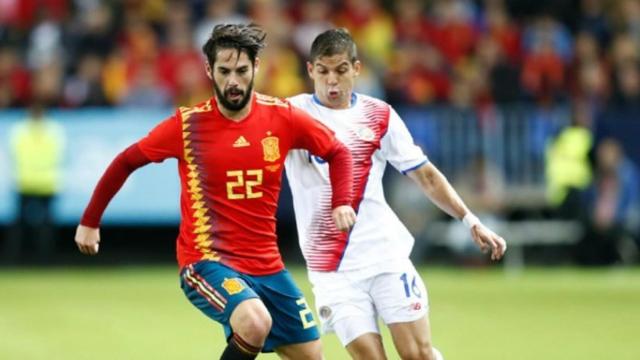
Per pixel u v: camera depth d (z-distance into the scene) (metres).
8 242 65.94
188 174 25.89
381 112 27.56
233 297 25.02
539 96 69.75
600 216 64.19
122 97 68.31
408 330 26.80
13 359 38.41
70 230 66.62
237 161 25.72
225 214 25.73
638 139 66.38
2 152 64.81
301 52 70.88
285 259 66.00
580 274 62.88
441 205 27.91
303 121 26.22
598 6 76.38
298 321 26.22
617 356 39.09
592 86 70.12
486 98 68.94
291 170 27.47
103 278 61.19
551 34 72.94
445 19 74.44
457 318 47.88
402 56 71.31
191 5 75.69
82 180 65.06
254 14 71.31
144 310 50.06
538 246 66.44
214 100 26.20
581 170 64.50
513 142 66.06
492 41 73.44
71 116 65.19
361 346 26.70
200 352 40.03
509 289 56.75
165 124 26.03
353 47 27.33
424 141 66.50
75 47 72.25
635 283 58.94
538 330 44.84
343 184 26.06
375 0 77.31
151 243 67.19
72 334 43.84
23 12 75.44
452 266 65.38
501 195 64.88
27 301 52.88
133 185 64.69
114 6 75.25
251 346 24.78
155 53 70.25
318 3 74.75
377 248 27.02
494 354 39.53
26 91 69.00
